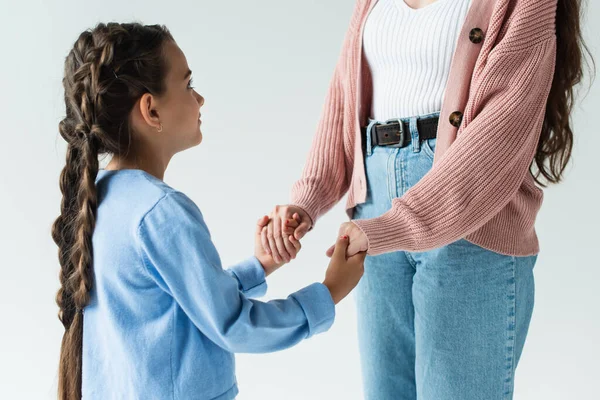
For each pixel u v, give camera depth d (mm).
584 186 2480
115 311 1295
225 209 2707
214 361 1321
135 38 1328
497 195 1390
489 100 1408
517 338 1573
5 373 2697
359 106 1604
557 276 2566
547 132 1527
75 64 1353
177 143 1411
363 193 1574
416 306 1543
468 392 1511
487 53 1411
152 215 1262
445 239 1398
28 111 2600
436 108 1475
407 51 1493
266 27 2590
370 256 1625
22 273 2676
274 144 2660
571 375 2598
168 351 1287
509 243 1476
